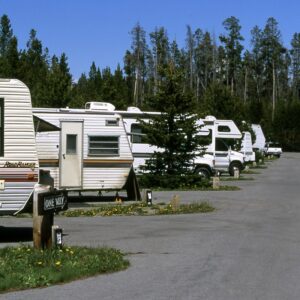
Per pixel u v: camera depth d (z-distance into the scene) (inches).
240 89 4333.2
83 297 296.0
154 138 1011.9
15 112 469.4
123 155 821.9
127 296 298.5
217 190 1008.9
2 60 1987.0
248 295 301.6
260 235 514.0
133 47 3806.6
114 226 568.1
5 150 464.4
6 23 2896.2
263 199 863.7
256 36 4446.4
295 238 498.0
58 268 344.8
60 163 791.7
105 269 356.2
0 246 443.2
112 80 2059.5
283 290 312.7
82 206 748.0
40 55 3125.0
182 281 333.1
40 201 389.7
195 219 630.5
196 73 4131.4
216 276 346.9
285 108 3973.9
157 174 1024.9
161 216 657.6
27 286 315.3
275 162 2385.6
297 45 4677.7
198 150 1043.3
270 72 4461.1
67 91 1654.8
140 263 385.1
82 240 476.1
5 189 462.9
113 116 819.4
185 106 1018.1
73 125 801.6
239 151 1536.7
